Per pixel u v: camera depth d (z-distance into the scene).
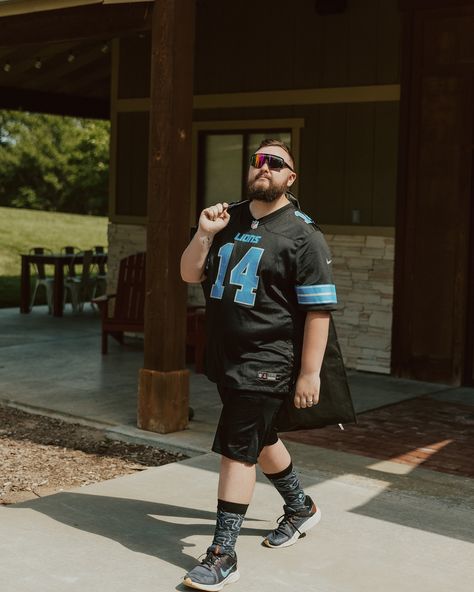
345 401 3.84
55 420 6.58
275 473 4.04
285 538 4.07
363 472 5.27
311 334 3.70
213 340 3.78
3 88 11.99
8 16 6.82
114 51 10.09
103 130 32.72
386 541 4.18
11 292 15.45
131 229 10.15
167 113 5.89
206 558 3.68
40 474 5.34
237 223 3.82
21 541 4.09
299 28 8.73
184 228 6.04
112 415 6.56
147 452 5.80
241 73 9.16
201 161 9.62
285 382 3.73
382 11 8.23
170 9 5.84
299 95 8.77
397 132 8.23
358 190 8.48
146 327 6.09
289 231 3.70
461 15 7.78
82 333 10.76
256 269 3.68
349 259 8.55
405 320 8.24
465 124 7.85
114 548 4.04
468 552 4.07
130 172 10.12
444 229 8.02
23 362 8.69
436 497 4.84
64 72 11.42
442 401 7.36
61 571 3.78
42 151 33.59
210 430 6.17
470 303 7.97
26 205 33.56
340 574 3.81
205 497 4.77
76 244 23.77
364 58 8.37
